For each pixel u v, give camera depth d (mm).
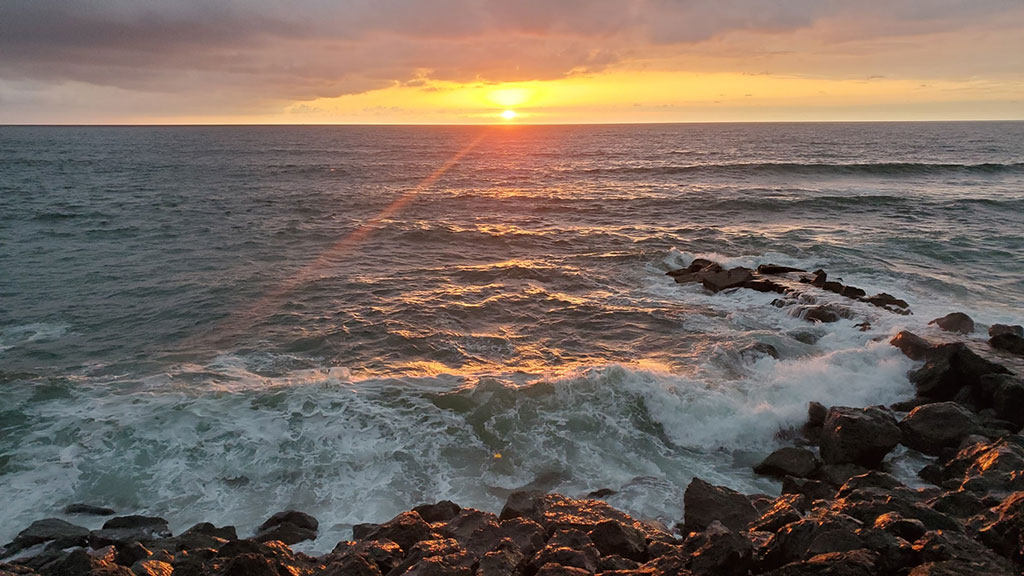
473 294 17859
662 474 9039
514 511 7367
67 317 15688
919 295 17109
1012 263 20719
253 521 7918
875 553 5098
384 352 13508
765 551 5664
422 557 5906
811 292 16391
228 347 13750
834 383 11031
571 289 18516
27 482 8570
